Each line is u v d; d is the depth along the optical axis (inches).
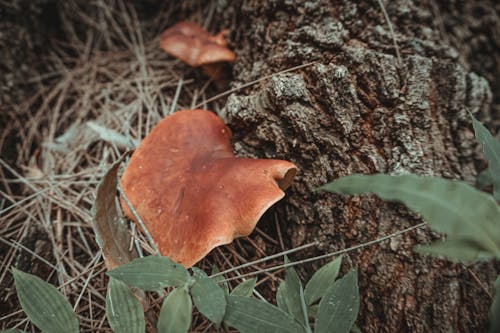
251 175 9.9
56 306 9.0
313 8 12.2
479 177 11.3
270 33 12.9
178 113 11.8
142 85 15.7
